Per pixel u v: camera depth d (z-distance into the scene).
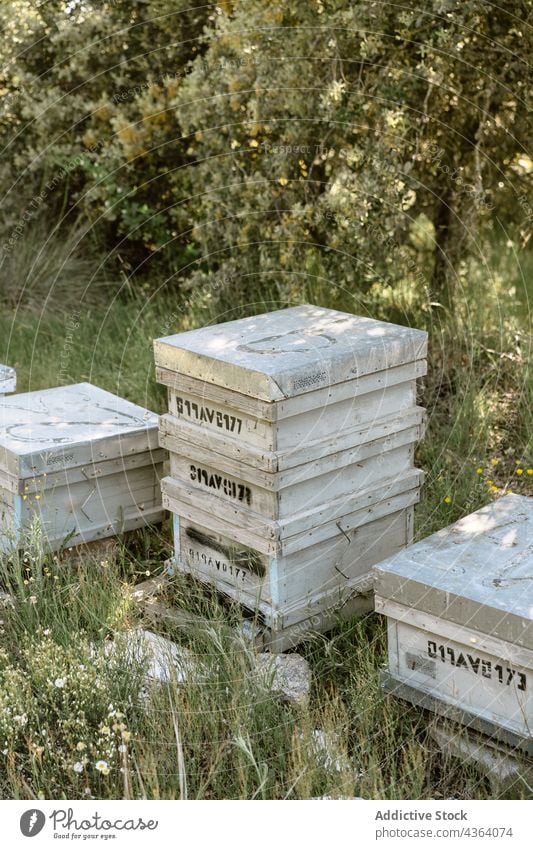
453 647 2.97
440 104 6.04
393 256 6.14
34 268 7.40
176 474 3.92
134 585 4.06
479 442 5.13
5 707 3.11
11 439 4.10
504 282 6.41
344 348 3.53
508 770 2.91
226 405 3.52
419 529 4.28
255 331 3.82
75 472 4.11
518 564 3.07
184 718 3.13
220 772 3.02
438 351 6.03
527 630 2.75
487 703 2.93
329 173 6.30
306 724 3.04
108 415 4.44
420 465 5.06
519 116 6.11
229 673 3.28
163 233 7.59
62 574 3.96
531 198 6.61
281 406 3.35
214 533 3.79
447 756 3.04
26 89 7.64
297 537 3.52
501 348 5.56
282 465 3.40
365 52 5.62
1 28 7.51
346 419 3.59
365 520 3.74
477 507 4.52
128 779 2.88
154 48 7.25
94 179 7.60
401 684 3.14
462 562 3.10
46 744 2.99
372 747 3.10
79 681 3.18
